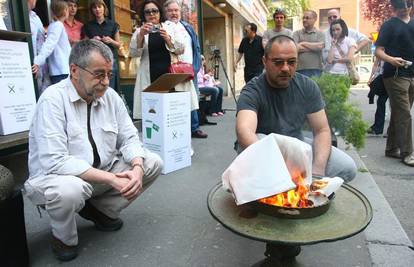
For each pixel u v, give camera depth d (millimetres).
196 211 3275
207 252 2627
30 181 2486
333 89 4121
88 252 2633
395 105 4859
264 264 2141
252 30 8633
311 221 1768
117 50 6238
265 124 2779
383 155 5383
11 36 3197
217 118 8430
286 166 1909
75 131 2512
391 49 4730
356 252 2625
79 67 2418
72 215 2432
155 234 2881
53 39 4641
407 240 2785
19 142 2932
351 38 5703
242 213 1850
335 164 3105
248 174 1808
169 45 4672
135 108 4938
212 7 12203
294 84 2783
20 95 3219
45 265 2482
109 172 2676
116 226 2943
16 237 2330
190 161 4621
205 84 8555
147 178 2867
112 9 6273
